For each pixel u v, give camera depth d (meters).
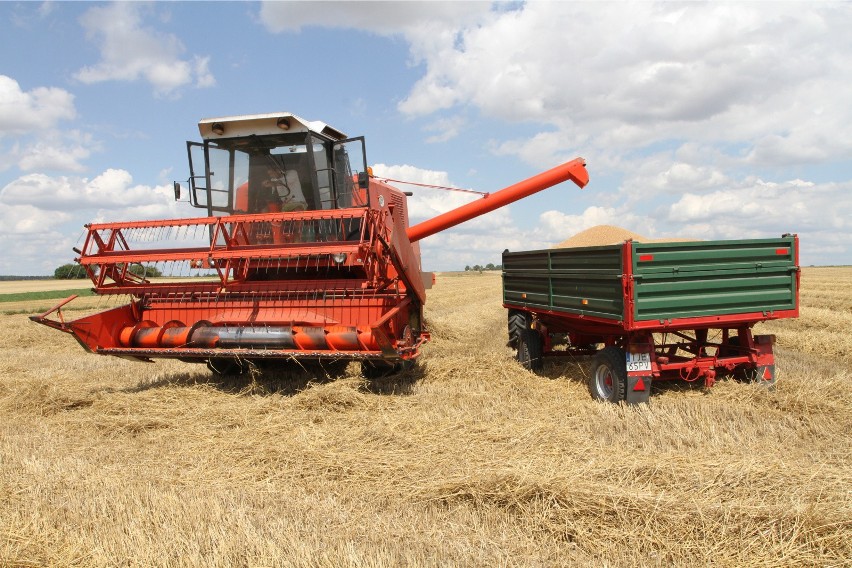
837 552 3.46
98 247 8.09
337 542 3.63
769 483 4.26
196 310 8.45
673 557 3.50
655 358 6.79
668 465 4.59
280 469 5.05
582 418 6.29
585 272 7.38
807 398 6.48
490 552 3.57
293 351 7.37
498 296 31.81
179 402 7.31
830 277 45.88
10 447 5.66
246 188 9.27
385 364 7.91
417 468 4.91
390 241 7.42
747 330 7.28
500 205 11.88
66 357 12.05
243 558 3.40
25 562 3.41
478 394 7.40
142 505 4.19
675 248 6.59
